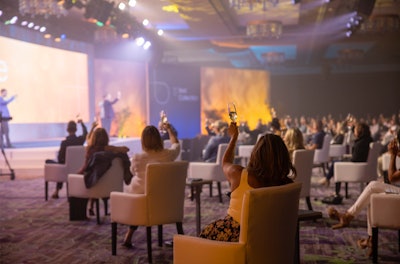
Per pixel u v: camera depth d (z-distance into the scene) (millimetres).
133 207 4727
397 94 29109
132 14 14430
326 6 13258
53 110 16219
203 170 8055
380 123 21797
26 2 11438
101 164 6176
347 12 14094
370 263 4562
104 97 17688
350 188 9453
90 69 18031
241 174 3092
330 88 29734
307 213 3848
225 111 22281
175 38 18312
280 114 30031
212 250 2910
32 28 15250
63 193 9203
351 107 29625
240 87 23000
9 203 8109
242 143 13234
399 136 5387
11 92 14586
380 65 29141
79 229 6141
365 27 14453
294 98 30062
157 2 13266
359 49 22938
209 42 19234
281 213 2881
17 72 14797
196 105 21234
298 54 23188
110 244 5383
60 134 16500
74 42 17266
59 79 16500
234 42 19250
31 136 15289
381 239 5445
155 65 19188
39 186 10156
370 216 4637
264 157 3010
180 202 4926
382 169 9453
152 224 4719
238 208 3078
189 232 5863
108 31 16219
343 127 13031
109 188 6277
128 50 19391
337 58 26141
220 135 8375
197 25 15539
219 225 3141
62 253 5051
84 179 6203
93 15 12234
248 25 15047
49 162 8539
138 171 4988
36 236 5801
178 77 20750
